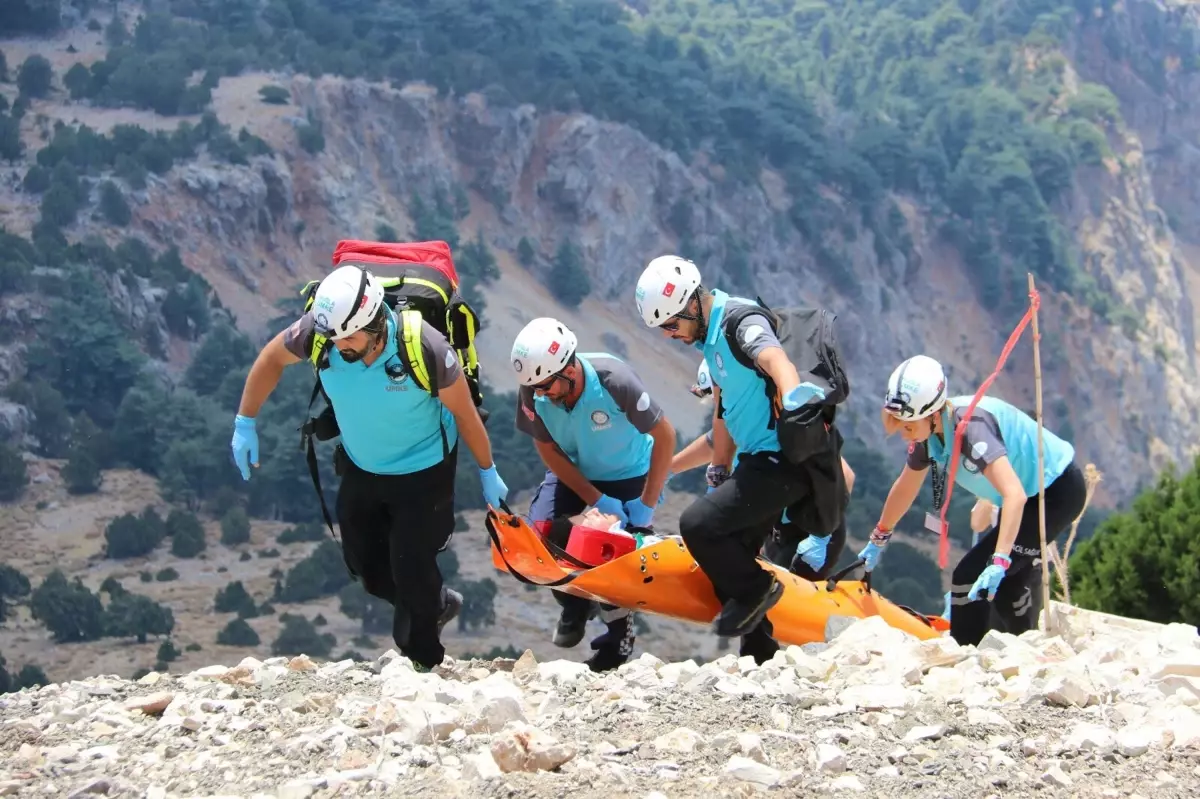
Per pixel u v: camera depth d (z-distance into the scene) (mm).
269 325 135375
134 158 136375
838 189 189500
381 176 160625
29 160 140250
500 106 168625
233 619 85188
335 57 166125
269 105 154250
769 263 179875
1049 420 178750
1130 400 185250
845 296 180500
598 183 171000
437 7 188000
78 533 97125
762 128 190125
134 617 80812
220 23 180125
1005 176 196875
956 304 188750
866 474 121188
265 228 143750
